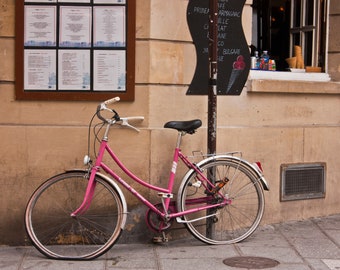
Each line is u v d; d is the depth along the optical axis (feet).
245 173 20.92
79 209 19.16
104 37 20.51
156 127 20.85
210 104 20.44
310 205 24.34
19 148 20.57
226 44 22.06
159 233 20.27
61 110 20.61
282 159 23.41
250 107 22.65
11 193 20.65
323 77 25.29
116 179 19.60
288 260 19.07
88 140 20.53
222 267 18.31
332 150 24.73
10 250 20.26
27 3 20.39
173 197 21.12
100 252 18.98
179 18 21.07
